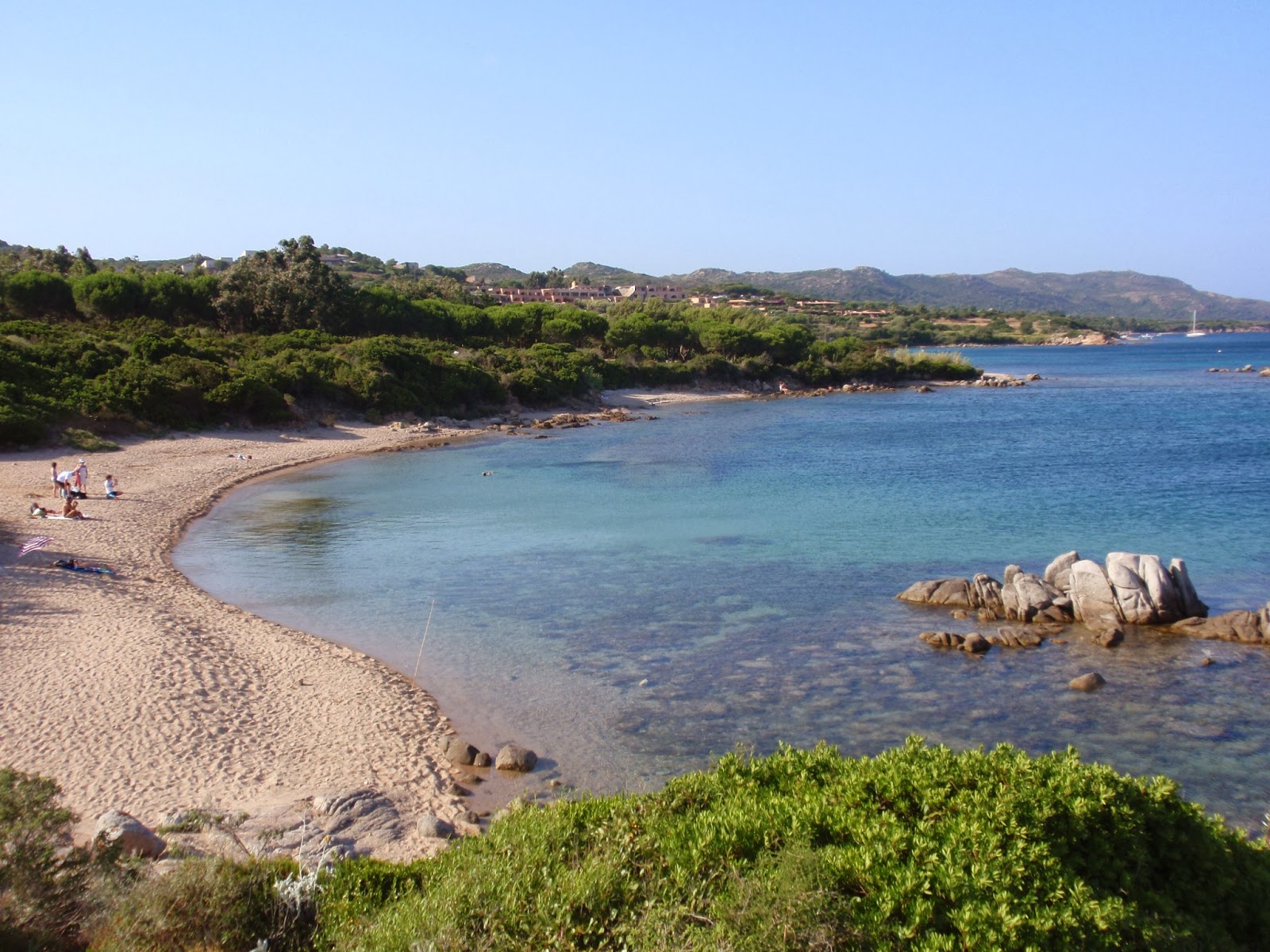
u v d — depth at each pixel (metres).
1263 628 22.98
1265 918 7.89
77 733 15.67
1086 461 56.66
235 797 13.88
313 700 18.42
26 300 83.19
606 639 23.41
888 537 35.75
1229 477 49.16
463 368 87.56
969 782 8.34
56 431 53.03
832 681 20.52
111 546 31.11
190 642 20.97
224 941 8.11
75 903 8.31
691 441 70.94
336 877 9.07
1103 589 24.69
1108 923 6.91
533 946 7.34
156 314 93.31
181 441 59.09
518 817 9.32
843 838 7.96
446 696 19.48
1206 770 16.22
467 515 40.66
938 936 6.77
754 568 30.88
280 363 77.12
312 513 40.88
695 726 18.08
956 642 22.81
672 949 6.89
